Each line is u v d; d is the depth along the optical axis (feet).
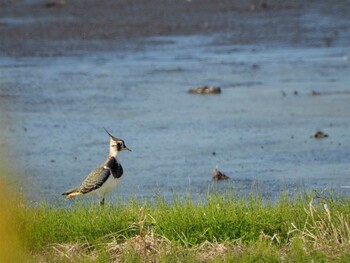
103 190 41.68
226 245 36.86
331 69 82.58
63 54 89.30
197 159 55.98
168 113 67.67
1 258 35.60
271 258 35.22
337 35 97.55
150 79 79.51
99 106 69.92
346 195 46.26
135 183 50.98
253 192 48.47
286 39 96.32
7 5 117.80
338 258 35.14
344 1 118.42
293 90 74.74
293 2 118.32
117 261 35.58
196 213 39.52
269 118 65.82
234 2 117.91
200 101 71.46
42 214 39.78
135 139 60.85
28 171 53.26
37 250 37.14
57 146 59.21
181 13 110.63
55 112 68.13
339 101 70.49
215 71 82.53
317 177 51.60
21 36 96.17
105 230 38.45
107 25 102.42
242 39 96.63
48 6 115.85
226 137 61.00
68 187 50.19
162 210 40.32
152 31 100.42
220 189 49.47
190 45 94.07
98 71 82.53
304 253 35.42
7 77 79.46
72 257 35.99
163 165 54.80
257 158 56.03
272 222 38.58
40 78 79.20
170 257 35.47
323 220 38.22
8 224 37.35
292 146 58.65
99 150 58.49
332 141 59.72
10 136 61.00
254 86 76.48
